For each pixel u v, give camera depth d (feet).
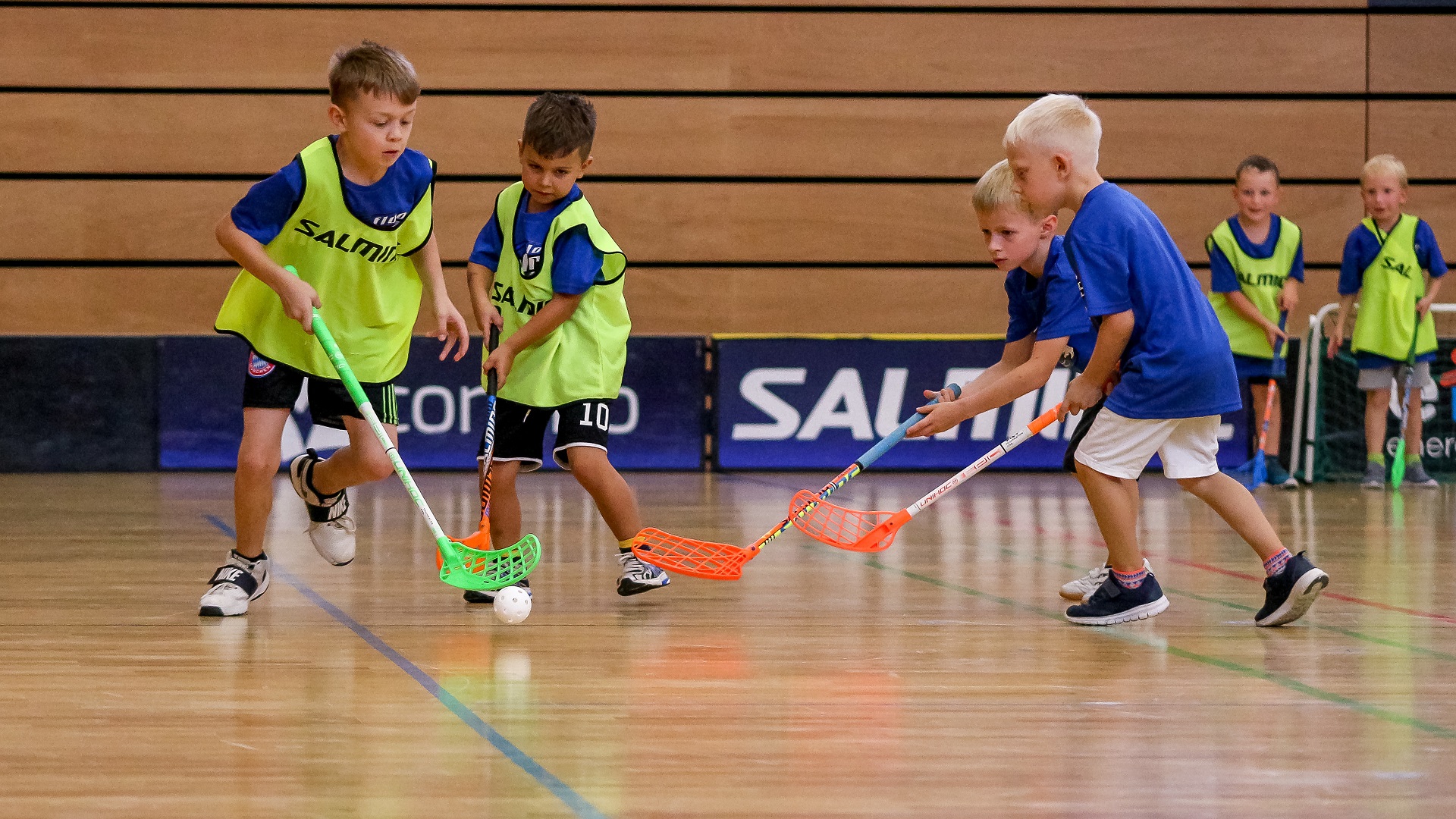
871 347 66.13
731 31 69.77
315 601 29.55
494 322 30.07
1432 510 50.75
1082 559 37.22
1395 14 71.41
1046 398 66.64
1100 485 27.25
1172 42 70.79
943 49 70.33
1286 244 60.70
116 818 14.99
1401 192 60.44
